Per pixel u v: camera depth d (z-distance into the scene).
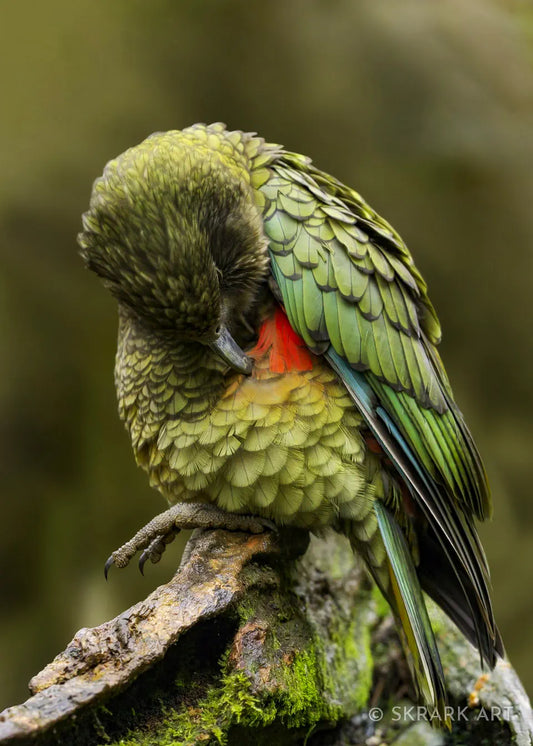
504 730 6.60
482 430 15.23
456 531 6.14
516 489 15.06
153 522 6.32
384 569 6.12
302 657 6.00
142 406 6.21
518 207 14.76
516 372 15.22
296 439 5.80
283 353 5.98
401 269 6.30
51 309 14.89
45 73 14.73
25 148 14.67
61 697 4.59
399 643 7.28
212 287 5.73
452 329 15.20
